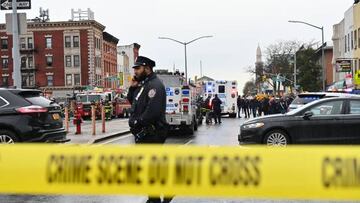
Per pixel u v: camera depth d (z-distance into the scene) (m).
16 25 18.52
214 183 3.69
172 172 3.72
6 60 80.88
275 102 34.03
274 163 3.60
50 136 11.43
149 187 3.77
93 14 86.12
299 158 3.57
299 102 20.62
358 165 3.50
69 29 81.06
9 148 3.90
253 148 3.74
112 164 3.79
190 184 3.71
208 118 32.44
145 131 6.83
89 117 45.72
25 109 11.12
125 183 3.78
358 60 43.84
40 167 3.85
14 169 3.86
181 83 23.02
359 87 34.25
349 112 13.88
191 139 20.12
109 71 93.62
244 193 3.64
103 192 3.80
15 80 18.61
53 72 81.25
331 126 13.81
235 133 23.16
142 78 6.96
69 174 3.83
